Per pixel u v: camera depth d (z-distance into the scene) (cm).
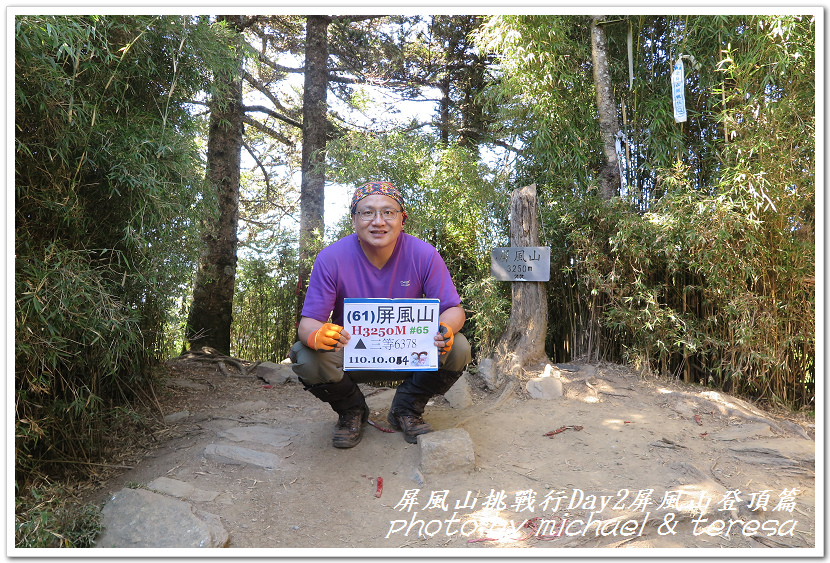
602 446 322
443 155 520
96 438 312
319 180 723
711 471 290
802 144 387
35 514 236
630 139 477
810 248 394
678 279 447
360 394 328
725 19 401
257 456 303
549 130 465
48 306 251
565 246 474
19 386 263
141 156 304
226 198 664
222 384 493
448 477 285
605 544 228
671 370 450
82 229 299
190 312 647
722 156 419
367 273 291
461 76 912
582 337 472
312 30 735
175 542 222
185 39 344
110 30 307
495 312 450
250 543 230
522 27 457
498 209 503
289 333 657
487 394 422
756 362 401
